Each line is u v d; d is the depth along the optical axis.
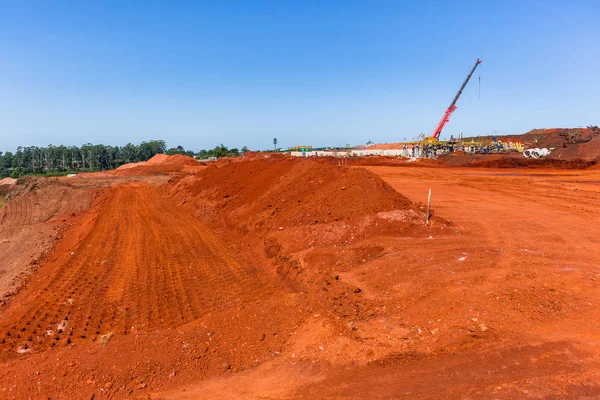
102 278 11.73
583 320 6.37
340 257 10.36
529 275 8.28
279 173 20.77
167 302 9.70
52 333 8.23
